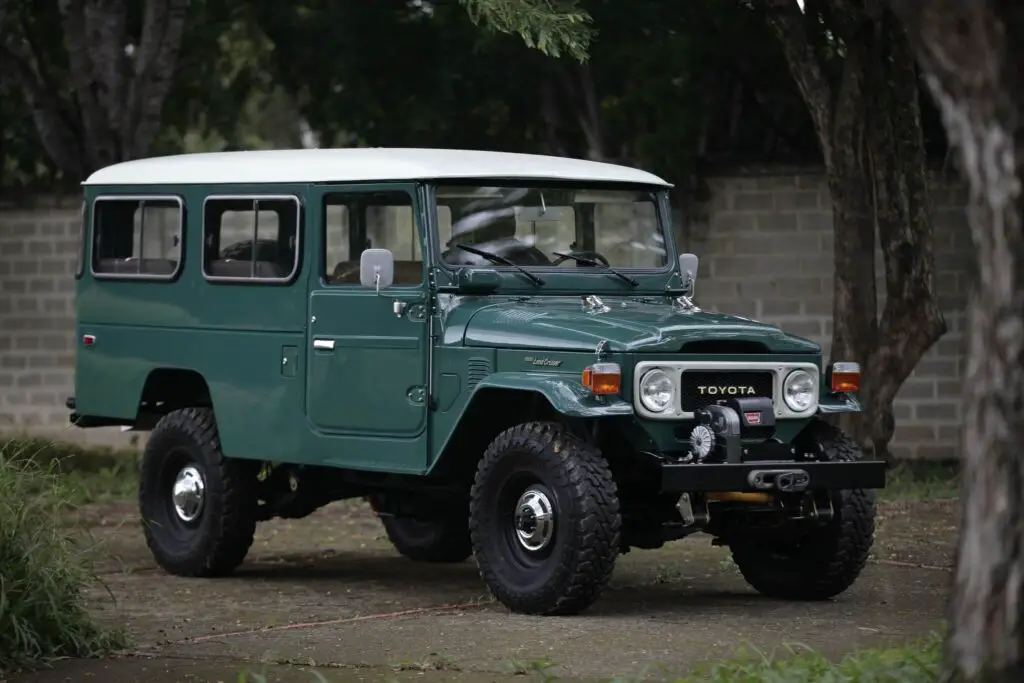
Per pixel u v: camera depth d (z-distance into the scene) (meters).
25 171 20.25
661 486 9.70
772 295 17.88
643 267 11.59
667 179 17.92
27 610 8.96
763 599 10.97
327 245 11.43
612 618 10.12
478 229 11.02
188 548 12.34
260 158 12.03
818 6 16.31
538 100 19.53
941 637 8.33
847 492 10.55
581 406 9.70
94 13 18.31
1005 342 5.74
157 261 12.55
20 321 19.98
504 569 10.27
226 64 21.44
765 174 17.83
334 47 19.30
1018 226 5.69
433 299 10.79
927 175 16.08
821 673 7.77
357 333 11.18
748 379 10.30
